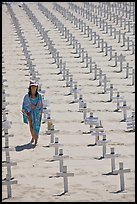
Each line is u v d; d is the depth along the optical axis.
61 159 32.34
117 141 38.84
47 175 32.69
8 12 119.75
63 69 58.59
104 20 97.19
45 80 58.19
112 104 48.59
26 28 95.19
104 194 29.75
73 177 32.09
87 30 85.06
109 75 59.69
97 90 53.56
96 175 32.44
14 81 58.06
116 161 34.88
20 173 33.03
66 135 40.22
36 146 37.81
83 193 29.91
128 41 72.50
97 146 37.72
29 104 37.34
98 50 73.06
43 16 110.81
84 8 114.75
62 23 98.56
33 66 61.31
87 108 45.62
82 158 35.34
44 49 75.75
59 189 30.52
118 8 108.94
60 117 44.84
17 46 78.69
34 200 29.12
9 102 49.69
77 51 72.19
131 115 45.06
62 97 51.25
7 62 67.69
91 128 39.75
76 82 52.81
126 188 30.58
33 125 37.66
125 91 52.94
